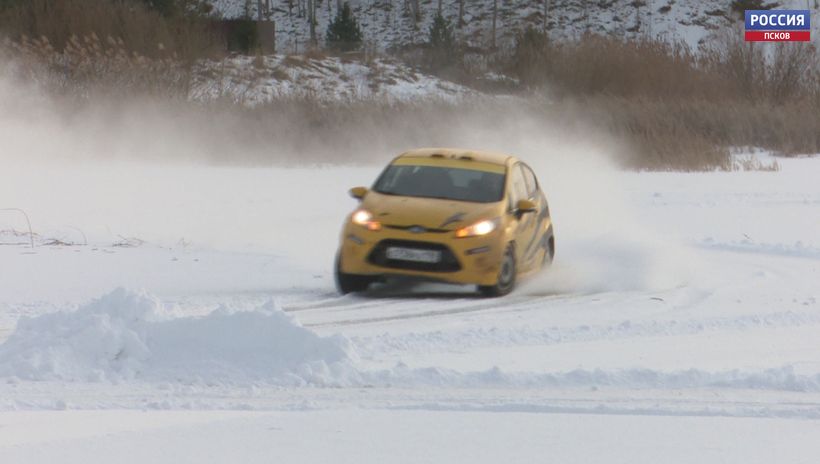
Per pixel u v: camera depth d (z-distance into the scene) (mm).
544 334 31172
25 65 105375
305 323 32656
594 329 32156
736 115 118812
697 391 24234
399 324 32812
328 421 20969
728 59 142250
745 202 73250
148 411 21734
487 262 37906
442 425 20766
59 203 64812
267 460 18125
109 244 49719
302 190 76188
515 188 41750
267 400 22891
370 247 37781
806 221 64250
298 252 49781
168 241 51688
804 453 19141
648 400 23312
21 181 74625
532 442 19578
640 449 19203
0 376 24297
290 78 142125
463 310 35688
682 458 18672
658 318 34625
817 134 116812
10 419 20781
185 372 24750
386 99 116188
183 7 146375
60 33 122688
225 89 121250
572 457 18609
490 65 172500
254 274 42906
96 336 25328
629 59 143875
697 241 55125
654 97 134500
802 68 140500
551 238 44875
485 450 18984
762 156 111562
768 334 32250
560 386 24531
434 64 169500
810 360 28422
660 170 97062
